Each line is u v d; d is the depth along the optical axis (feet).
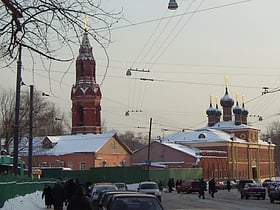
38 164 285.84
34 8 33.47
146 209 42.68
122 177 237.25
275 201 146.20
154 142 323.78
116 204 42.98
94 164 277.64
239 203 139.23
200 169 299.38
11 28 33.83
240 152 370.53
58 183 97.35
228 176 347.56
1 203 78.43
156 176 258.57
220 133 363.97
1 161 160.04
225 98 403.13
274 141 467.11
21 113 194.80
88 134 287.69
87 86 282.36
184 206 124.06
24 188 106.22
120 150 297.53
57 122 313.32
